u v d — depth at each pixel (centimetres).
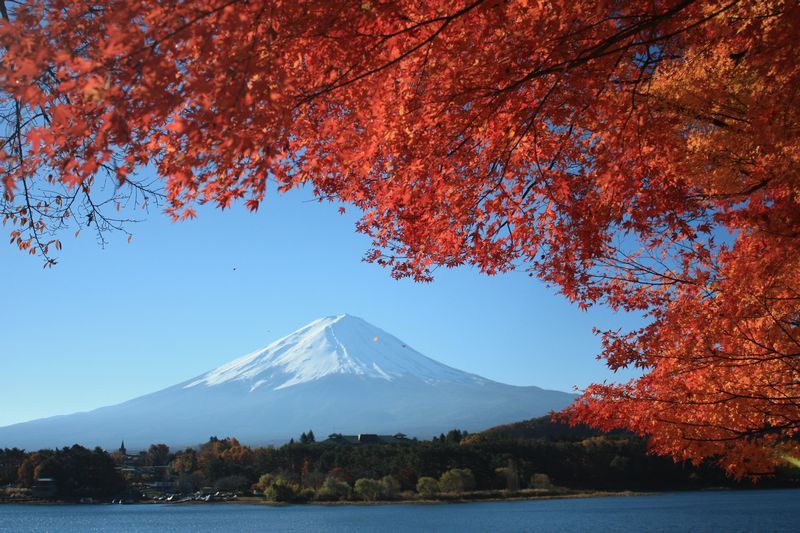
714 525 7575
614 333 809
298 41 518
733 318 733
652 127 651
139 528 9375
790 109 568
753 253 734
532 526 8206
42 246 764
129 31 431
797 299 710
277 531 8631
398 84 637
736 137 645
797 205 645
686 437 802
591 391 855
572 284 822
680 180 711
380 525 8938
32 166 554
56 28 486
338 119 651
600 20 543
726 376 776
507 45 557
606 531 7288
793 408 748
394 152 666
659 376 812
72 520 10650
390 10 520
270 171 585
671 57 667
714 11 564
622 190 697
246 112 448
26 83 443
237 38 461
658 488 12975
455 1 558
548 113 639
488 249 780
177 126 443
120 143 461
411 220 778
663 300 846
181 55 471
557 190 727
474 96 603
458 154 672
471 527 8312
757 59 545
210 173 586
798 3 489
